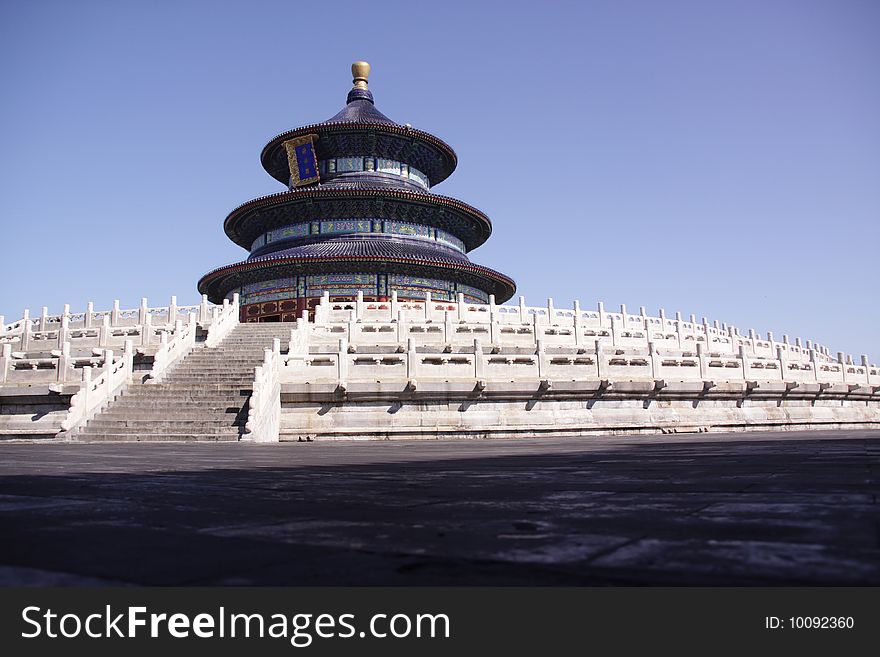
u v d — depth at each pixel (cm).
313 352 4138
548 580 366
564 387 3447
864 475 892
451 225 9044
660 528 511
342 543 475
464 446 2289
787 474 934
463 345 4341
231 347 4325
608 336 5072
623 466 1185
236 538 497
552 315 5344
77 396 3003
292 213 8562
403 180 9206
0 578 378
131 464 1400
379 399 3306
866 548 421
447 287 8175
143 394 3291
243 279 8156
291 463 1413
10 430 3031
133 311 5119
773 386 4050
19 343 4838
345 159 9100
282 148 9262
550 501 705
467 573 382
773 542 443
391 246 8044
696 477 937
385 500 738
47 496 794
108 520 595
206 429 2877
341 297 7738
